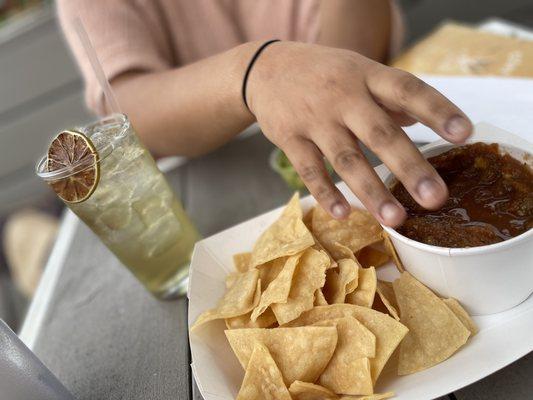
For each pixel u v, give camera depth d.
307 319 0.26
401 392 0.22
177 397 0.28
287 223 0.30
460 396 0.23
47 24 1.27
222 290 0.31
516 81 0.40
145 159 0.32
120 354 0.32
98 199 0.29
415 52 0.53
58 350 0.35
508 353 0.22
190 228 0.36
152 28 0.53
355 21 0.52
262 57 0.31
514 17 1.24
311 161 0.26
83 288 0.40
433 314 0.24
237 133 0.40
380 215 0.22
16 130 1.37
